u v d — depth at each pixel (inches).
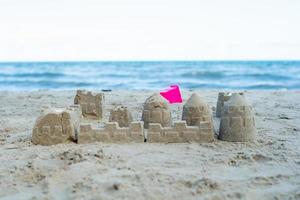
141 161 73.0
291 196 62.9
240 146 82.3
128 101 148.4
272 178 67.7
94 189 63.4
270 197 62.8
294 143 85.2
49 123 83.8
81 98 107.9
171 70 547.5
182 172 68.6
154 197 62.0
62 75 474.6
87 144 82.6
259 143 84.6
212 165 72.4
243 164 73.5
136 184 64.6
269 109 128.0
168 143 83.3
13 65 752.3
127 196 62.0
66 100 155.3
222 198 62.2
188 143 83.4
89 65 735.1
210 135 84.2
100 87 335.6
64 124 84.0
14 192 65.0
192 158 75.2
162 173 67.7
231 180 66.6
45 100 156.3
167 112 92.1
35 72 524.1
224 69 554.3
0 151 80.4
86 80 403.5
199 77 424.2
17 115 120.0
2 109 131.8
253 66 646.5
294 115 116.6
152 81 387.5
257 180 66.9
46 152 78.5
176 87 139.6
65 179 66.9
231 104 85.7
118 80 402.3
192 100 90.7
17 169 71.1
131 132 83.4
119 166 70.5
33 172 70.3
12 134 95.0
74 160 73.4
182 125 83.9
